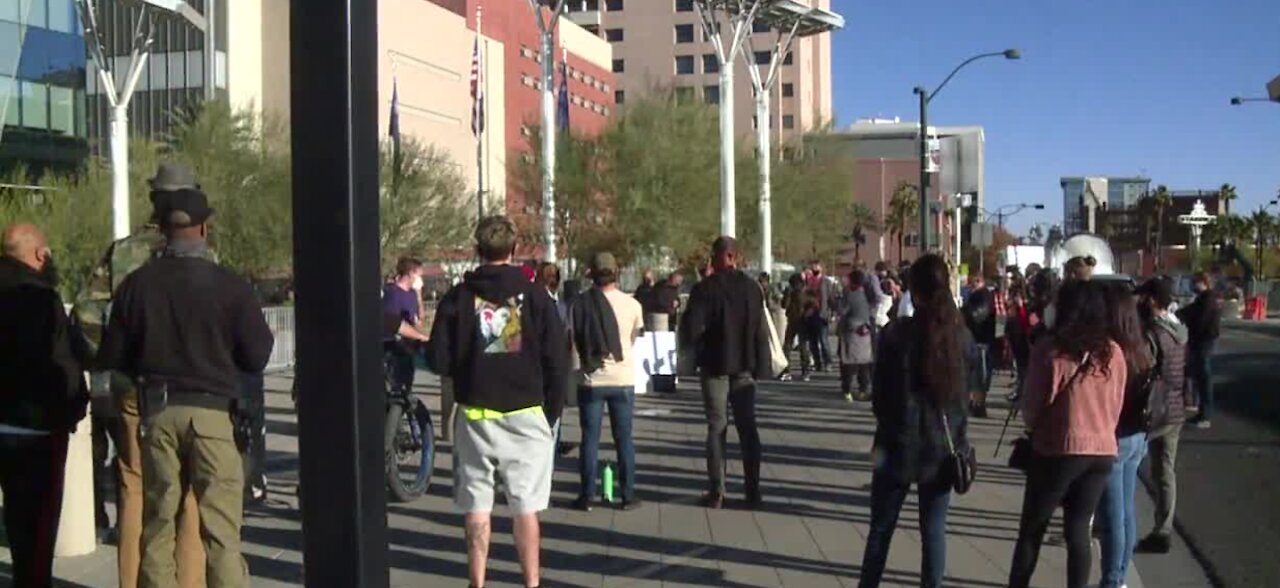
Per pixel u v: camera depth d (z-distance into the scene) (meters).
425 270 52.97
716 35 37.16
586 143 44.00
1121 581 6.77
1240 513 10.32
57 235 33.34
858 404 17.47
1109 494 6.72
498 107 79.56
